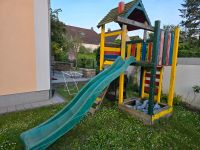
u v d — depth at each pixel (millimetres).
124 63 3918
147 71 5141
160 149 2947
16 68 4594
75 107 3148
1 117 3848
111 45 4914
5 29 4316
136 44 4832
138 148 2906
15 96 4668
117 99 5277
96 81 3666
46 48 5043
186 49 9820
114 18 4199
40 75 5027
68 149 2771
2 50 4336
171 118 4273
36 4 4715
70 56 13430
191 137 3402
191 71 5051
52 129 2850
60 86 7297
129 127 3617
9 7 4305
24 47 4648
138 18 4910
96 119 3879
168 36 4062
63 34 13211
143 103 4688
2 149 2646
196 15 23000
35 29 4773
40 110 4383
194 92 4934
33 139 2596
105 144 2930
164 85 5887
